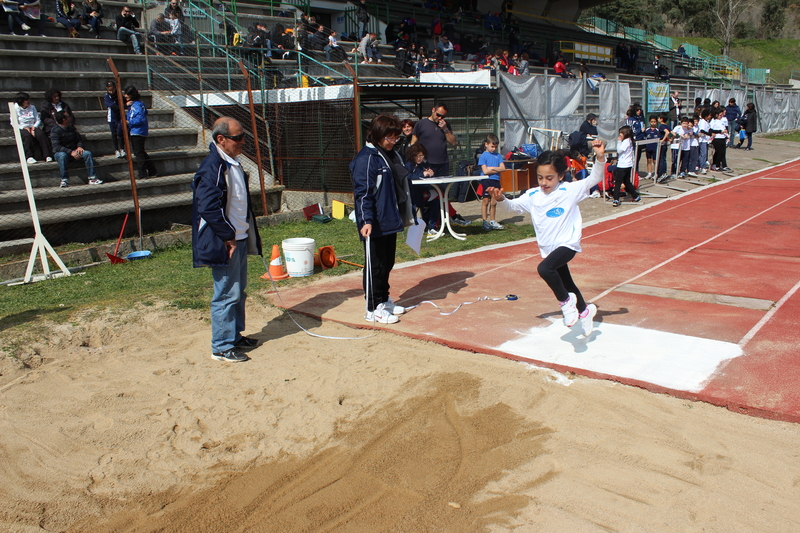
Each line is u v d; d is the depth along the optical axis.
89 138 11.48
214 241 4.81
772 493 3.09
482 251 9.07
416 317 6.04
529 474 3.37
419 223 6.26
